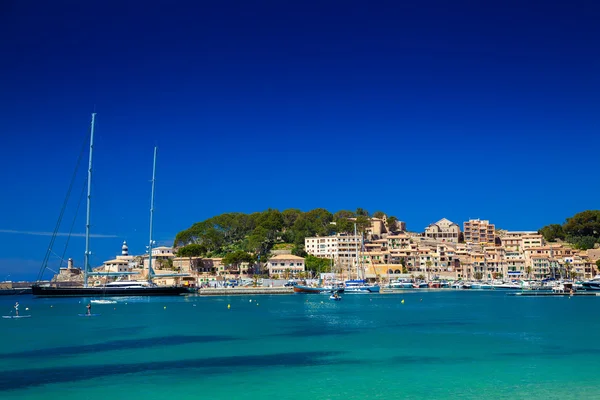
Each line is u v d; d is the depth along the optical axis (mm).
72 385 58156
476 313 137875
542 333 96000
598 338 89625
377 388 56438
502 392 54594
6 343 87062
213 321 122062
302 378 60906
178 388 56781
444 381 59156
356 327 107812
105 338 92688
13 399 53031
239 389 56344
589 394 53656
